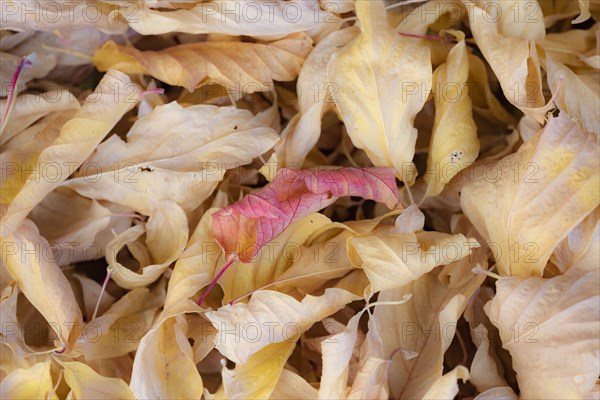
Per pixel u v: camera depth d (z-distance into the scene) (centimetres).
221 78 50
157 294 50
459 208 51
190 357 48
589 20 52
